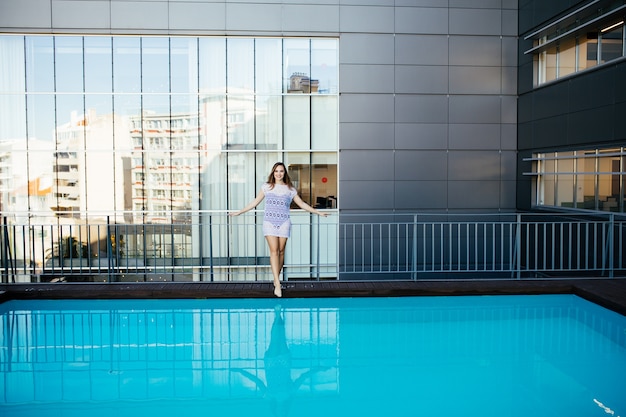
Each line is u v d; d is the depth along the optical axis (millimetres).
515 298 8406
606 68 9156
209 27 11336
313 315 7711
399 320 7512
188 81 11453
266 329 7152
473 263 12023
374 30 11609
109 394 5188
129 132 11398
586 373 5648
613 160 9156
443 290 8398
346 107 11633
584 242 10109
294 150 11672
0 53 11227
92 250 11375
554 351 6312
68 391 5266
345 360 6094
